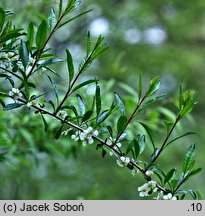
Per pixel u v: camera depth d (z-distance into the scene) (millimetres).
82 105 911
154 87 882
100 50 868
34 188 2021
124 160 881
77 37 2605
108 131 892
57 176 2092
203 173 2889
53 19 870
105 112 894
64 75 1903
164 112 1219
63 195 2154
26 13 1225
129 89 1236
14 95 879
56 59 880
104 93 1280
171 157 2631
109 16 2914
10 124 1211
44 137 1213
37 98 889
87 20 2713
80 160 2232
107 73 2584
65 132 893
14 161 1305
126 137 892
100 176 2273
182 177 888
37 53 869
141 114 1343
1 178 1739
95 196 1356
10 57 883
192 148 891
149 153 2055
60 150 1221
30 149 1197
